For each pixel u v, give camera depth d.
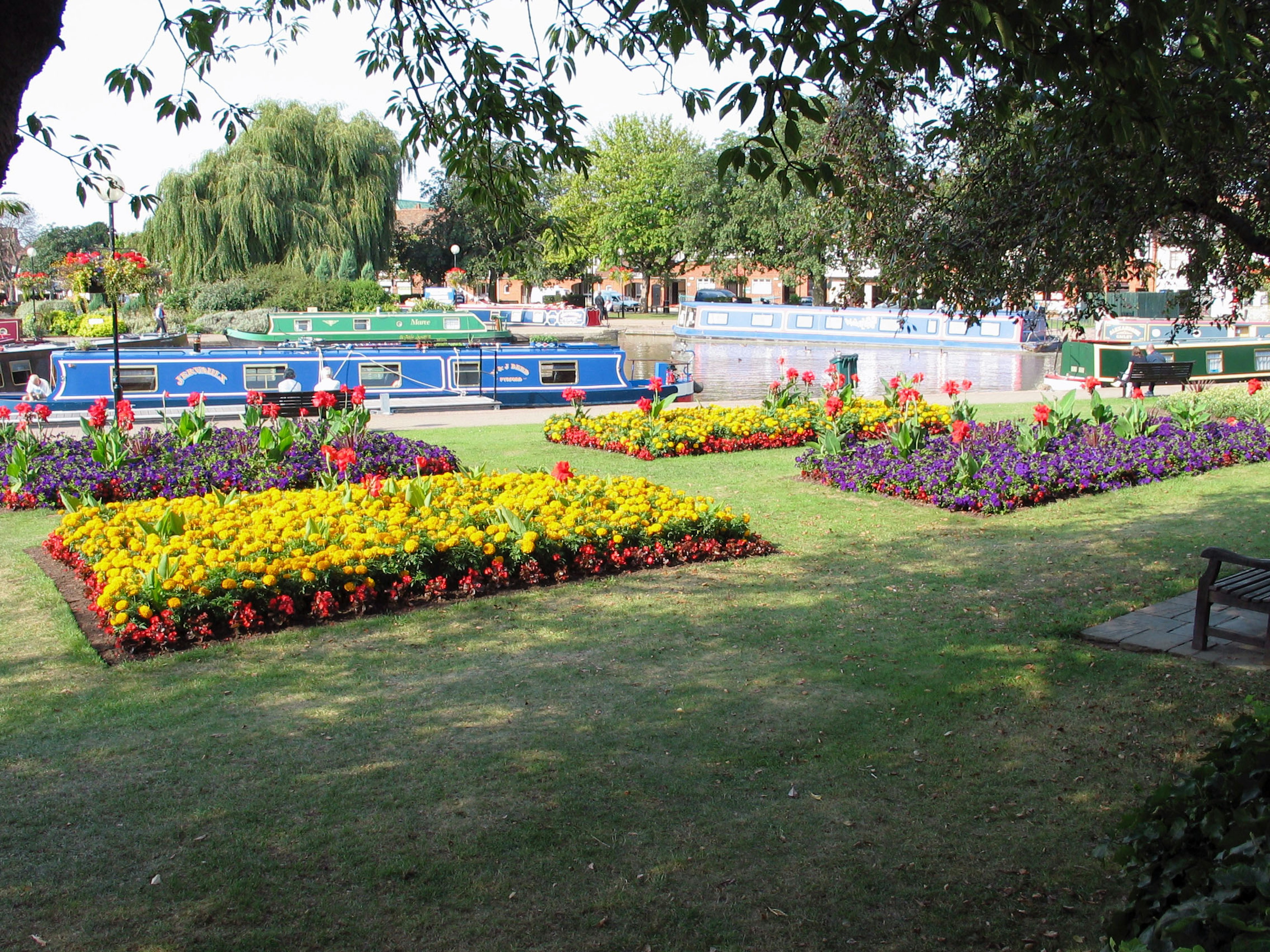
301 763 5.40
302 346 30.44
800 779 5.18
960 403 15.43
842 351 45.44
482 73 7.77
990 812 4.84
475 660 6.97
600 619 7.83
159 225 48.78
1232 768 2.97
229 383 23.14
